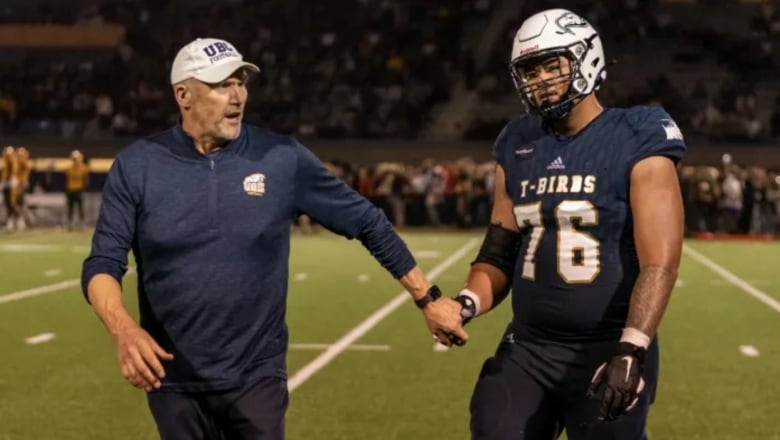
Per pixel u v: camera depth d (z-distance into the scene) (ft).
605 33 274.77
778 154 235.61
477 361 71.20
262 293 31.76
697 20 277.85
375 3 286.46
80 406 58.34
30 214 213.05
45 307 96.17
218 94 30.81
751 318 91.50
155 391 31.91
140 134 261.24
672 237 29.09
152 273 31.60
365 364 70.18
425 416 56.08
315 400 59.67
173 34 288.92
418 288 32.37
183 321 31.42
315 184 32.27
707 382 64.90
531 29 30.25
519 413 30.63
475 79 267.18
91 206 220.64
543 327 30.89
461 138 253.24
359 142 246.88
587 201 30.04
